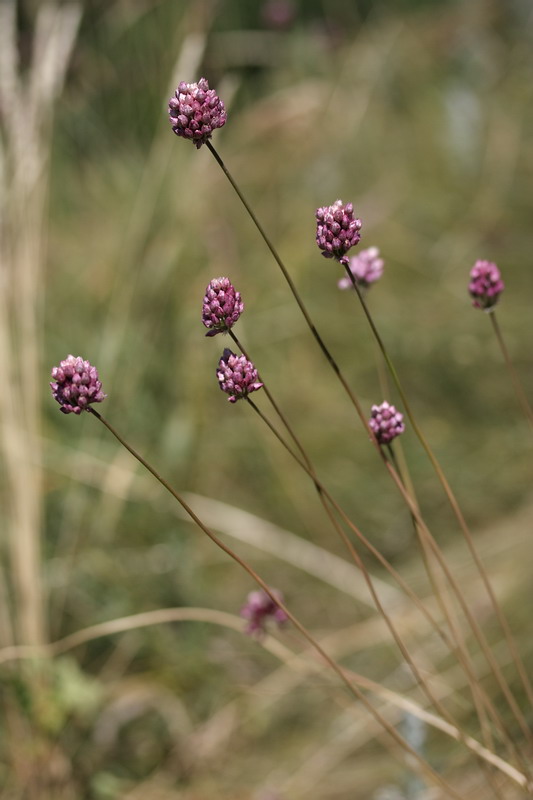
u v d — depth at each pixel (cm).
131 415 127
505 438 130
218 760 106
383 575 118
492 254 161
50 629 110
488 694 105
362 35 227
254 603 96
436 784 94
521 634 108
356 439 133
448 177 180
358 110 198
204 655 111
